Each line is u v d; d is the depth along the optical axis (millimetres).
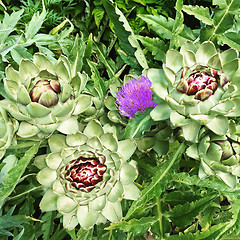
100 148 662
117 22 833
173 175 733
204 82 647
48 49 837
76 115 690
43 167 675
